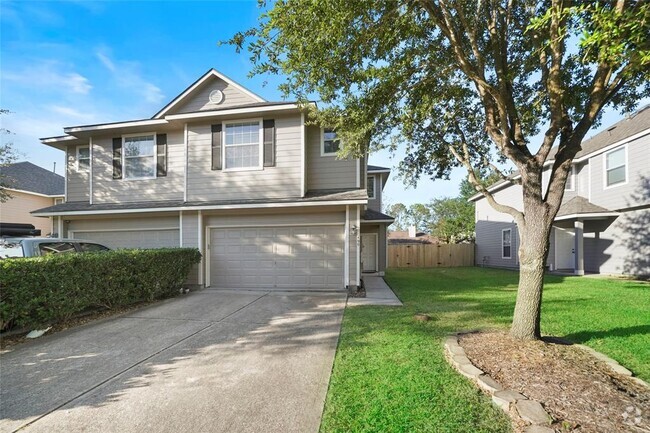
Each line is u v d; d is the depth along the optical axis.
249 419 2.78
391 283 11.50
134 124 10.48
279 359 4.14
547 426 2.50
